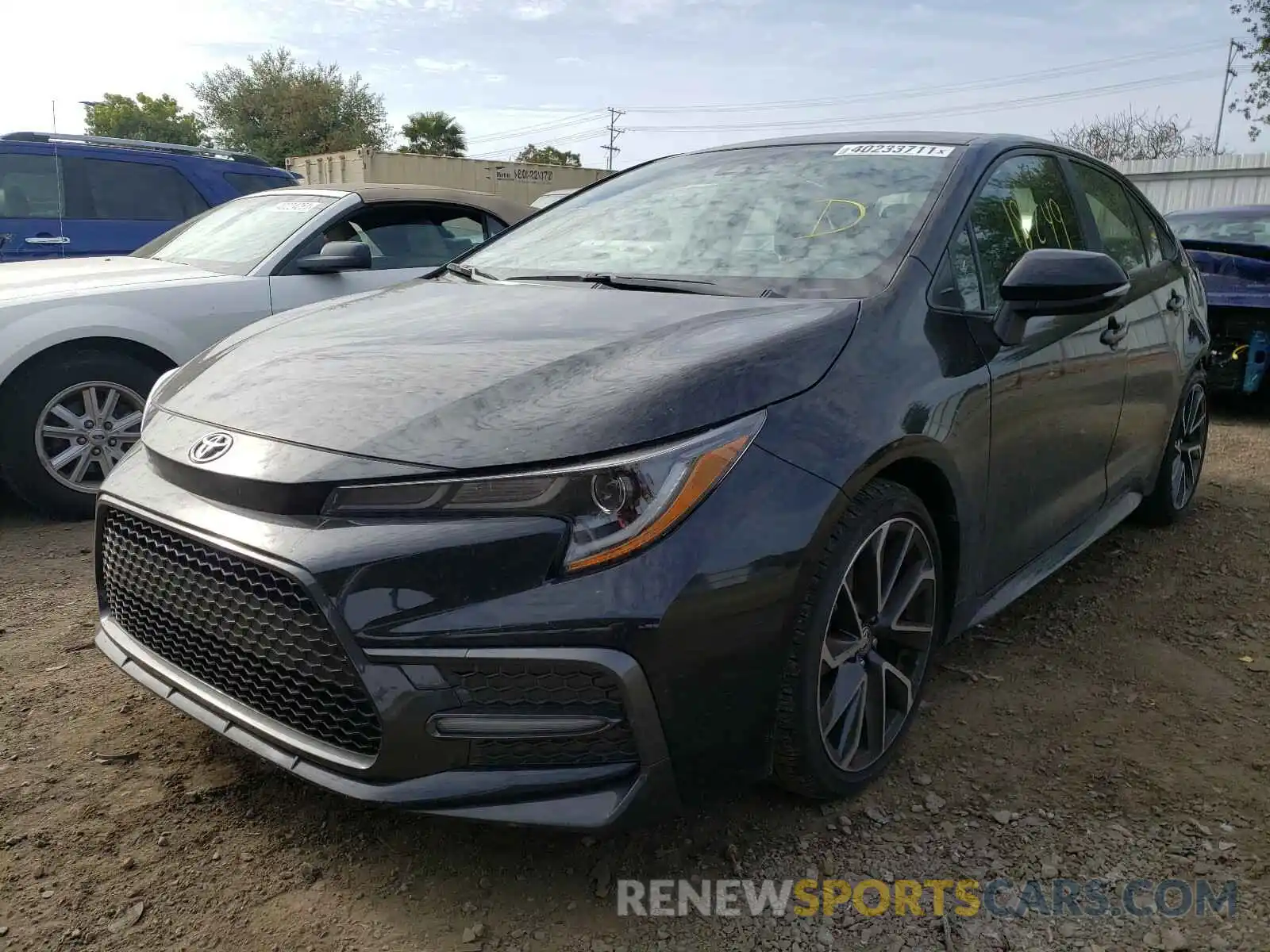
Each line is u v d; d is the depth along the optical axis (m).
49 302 4.41
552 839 2.26
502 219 5.99
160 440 2.29
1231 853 2.22
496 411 1.98
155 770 2.50
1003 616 3.56
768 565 1.96
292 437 2.03
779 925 2.00
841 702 2.27
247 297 4.88
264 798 2.40
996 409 2.63
